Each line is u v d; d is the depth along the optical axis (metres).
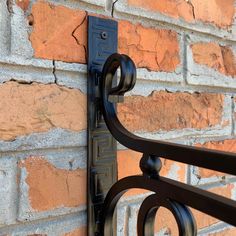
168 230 0.38
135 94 0.34
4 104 0.26
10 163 0.26
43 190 0.28
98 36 0.31
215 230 0.43
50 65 0.28
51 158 0.28
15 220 0.26
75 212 0.30
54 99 0.28
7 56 0.26
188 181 0.40
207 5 0.41
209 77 0.42
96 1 0.31
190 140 0.40
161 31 0.37
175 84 0.38
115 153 0.32
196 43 0.40
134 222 0.34
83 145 0.30
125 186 0.27
